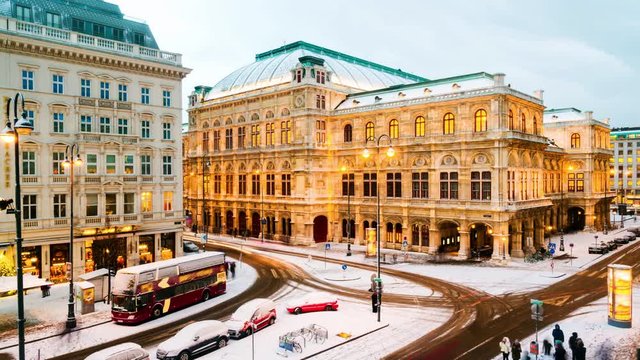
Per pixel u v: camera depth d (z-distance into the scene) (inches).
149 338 1182.9
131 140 2003.0
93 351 1096.8
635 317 1289.4
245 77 3336.6
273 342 1123.3
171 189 2161.7
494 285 1686.8
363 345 1100.5
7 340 1168.2
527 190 2315.5
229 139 3198.8
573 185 3321.9
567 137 3336.6
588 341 1107.3
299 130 2709.2
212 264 1568.7
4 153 1670.8
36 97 1750.7
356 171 2662.4
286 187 2815.0
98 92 1937.7
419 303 1466.5
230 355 1039.6
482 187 2150.6
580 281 1737.2
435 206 2289.6
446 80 2481.5
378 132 2544.3
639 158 6048.2
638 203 6028.5
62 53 1803.6
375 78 3467.0
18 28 1708.9
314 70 2719.0
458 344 1101.7
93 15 2057.1
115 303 1310.3
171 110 2172.7
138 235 2006.6
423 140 2349.9
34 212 1740.9
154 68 2092.8
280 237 2842.0
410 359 1012.5
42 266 1740.9
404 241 2253.9
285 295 1593.3
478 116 2177.7
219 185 3299.7
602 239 2888.8
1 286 1302.9
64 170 1820.9
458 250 2444.6
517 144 2156.7
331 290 1657.2
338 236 2755.9
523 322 1259.8
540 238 2453.2
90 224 1840.6
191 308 1448.1
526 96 2289.6
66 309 1445.6
